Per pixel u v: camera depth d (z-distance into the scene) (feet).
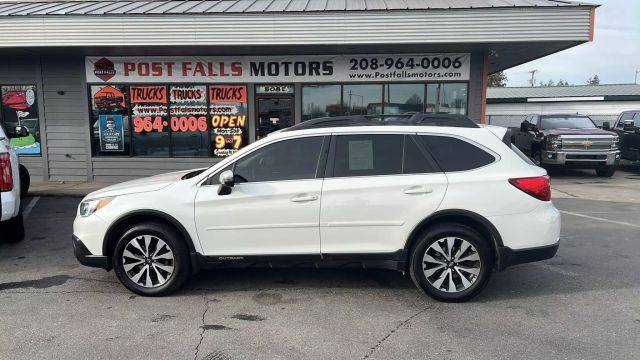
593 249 20.98
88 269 18.47
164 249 15.51
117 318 13.92
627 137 52.01
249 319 13.84
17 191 21.15
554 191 38.60
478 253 14.78
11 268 18.61
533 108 87.81
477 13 34.04
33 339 12.57
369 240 15.10
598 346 12.10
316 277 17.47
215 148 41.70
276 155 15.51
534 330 13.04
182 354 11.78
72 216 28.58
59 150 42.19
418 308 14.61
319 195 14.98
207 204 15.17
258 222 15.16
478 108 40.63
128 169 42.04
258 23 34.94
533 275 17.58
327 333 12.91
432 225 15.06
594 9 33.55
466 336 12.70
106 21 35.37
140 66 40.91
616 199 34.71
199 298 15.48
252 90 41.01
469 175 14.89
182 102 41.27
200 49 37.88
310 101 41.16
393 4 37.63
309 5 38.29
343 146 15.42
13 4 43.24
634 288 16.24
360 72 40.60
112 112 41.55
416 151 15.23
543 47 38.06
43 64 41.16
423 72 40.37
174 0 43.04
